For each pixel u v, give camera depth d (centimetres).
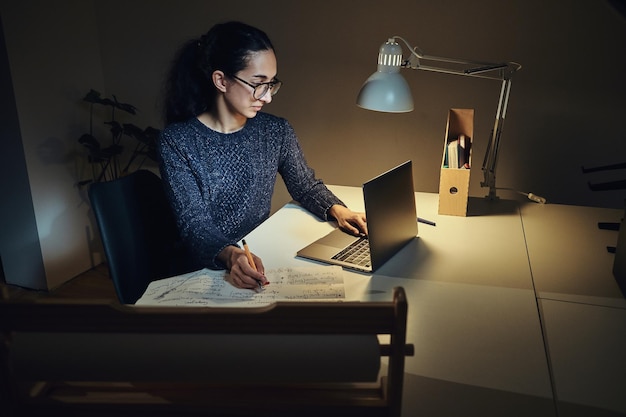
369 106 175
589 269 148
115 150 279
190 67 166
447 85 232
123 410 81
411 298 129
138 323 74
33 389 83
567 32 212
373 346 74
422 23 227
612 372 103
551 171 234
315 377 74
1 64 247
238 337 74
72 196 293
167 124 179
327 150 260
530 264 150
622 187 162
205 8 258
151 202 170
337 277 137
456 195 186
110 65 290
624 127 218
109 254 151
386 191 148
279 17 245
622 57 209
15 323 75
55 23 265
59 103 275
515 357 107
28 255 281
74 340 74
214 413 81
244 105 162
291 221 178
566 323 120
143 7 270
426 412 90
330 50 243
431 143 244
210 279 137
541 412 91
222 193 174
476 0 217
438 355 106
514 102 227
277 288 131
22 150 259
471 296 131
